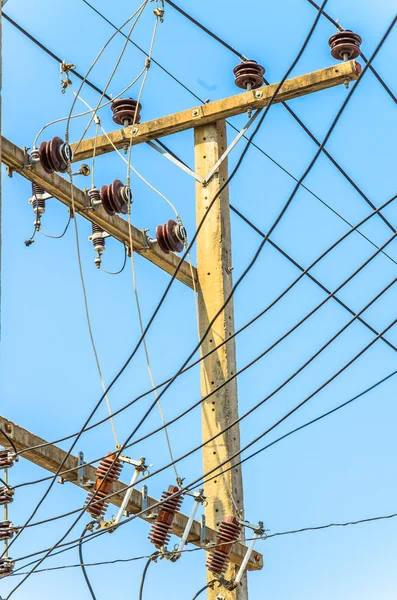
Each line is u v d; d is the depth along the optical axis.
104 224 15.67
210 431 16.08
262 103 16.64
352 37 16.14
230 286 16.72
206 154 17.06
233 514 15.62
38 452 13.41
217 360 16.33
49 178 15.02
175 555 14.28
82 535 13.59
